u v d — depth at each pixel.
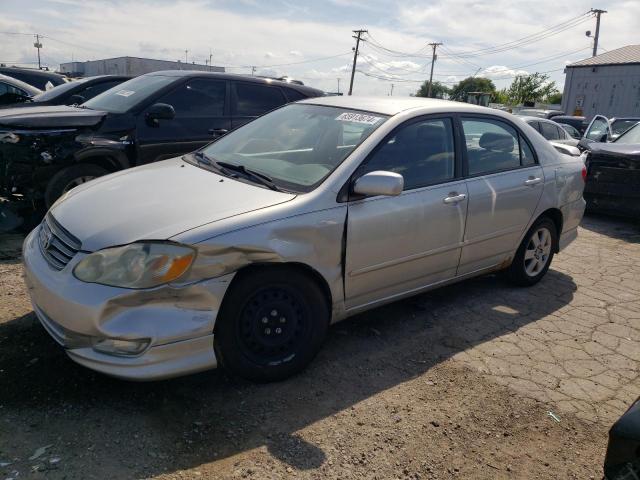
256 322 3.00
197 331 2.74
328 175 3.29
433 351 3.66
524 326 4.14
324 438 2.70
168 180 3.45
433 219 3.71
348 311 3.47
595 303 4.68
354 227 3.26
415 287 3.86
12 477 2.29
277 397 3.01
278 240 2.93
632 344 3.94
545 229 4.87
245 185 3.31
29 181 5.27
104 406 2.81
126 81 7.29
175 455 2.51
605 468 1.96
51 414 2.71
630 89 34.03
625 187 7.57
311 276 3.18
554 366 3.56
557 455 2.72
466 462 2.62
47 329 2.89
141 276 2.62
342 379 3.25
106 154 5.66
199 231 2.73
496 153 4.36
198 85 6.59
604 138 9.27
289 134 3.92
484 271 4.44
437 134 3.90
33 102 7.20
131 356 2.65
